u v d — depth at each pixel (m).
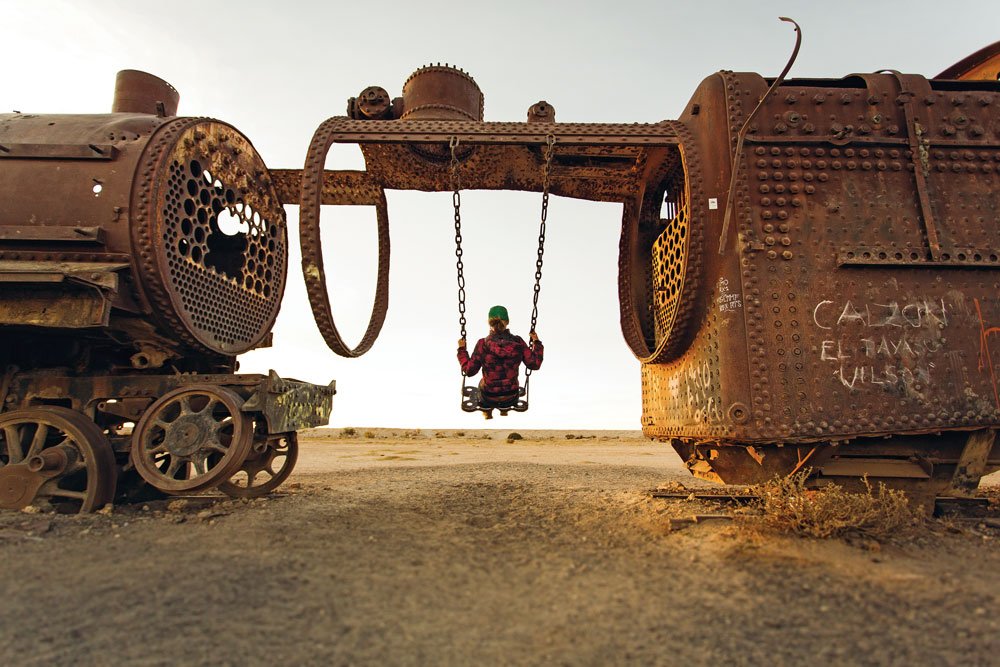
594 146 6.84
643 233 8.16
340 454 14.62
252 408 5.72
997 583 3.39
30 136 5.91
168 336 6.03
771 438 5.16
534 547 4.22
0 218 5.44
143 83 7.54
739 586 3.33
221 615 2.86
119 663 2.38
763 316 5.36
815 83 6.02
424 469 10.00
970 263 5.40
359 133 6.21
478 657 2.48
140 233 5.46
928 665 2.43
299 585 3.29
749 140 5.69
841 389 5.23
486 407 6.64
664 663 2.44
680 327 6.13
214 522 4.88
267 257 7.69
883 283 5.43
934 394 5.25
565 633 2.72
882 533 4.38
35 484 5.38
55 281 4.87
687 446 7.25
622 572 3.62
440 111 7.27
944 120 5.76
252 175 7.34
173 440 5.52
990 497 5.75
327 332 6.64
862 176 5.64
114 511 5.49
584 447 19.17
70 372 6.14
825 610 2.99
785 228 5.51
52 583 3.26
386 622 2.83
